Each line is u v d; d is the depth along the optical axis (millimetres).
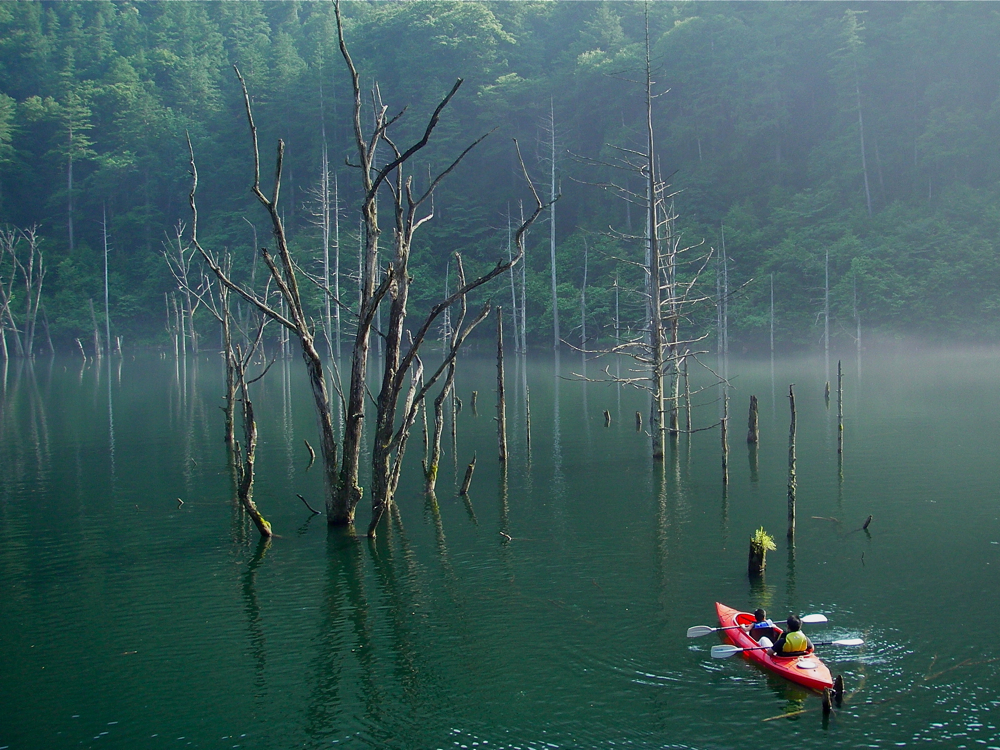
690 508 19812
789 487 16797
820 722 10070
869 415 33125
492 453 27453
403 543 17500
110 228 101062
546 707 10609
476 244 84938
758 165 82312
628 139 85625
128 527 19016
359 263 67312
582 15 106312
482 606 13922
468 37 95875
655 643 12336
